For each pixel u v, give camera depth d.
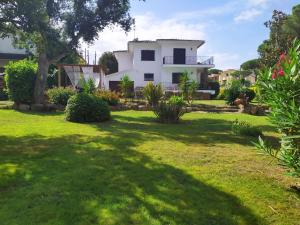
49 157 7.86
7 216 5.00
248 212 5.24
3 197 5.63
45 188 5.95
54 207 5.25
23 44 13.22
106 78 42.94
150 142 9.62
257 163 7.50
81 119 14.22
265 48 32.59
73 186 6.03
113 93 21.31
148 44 43.62
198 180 6.38
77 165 7.20
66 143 9.37
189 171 6.86
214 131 12.11
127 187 6.01
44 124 13.35
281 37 33.19
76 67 31.14
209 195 5.75
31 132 11.26
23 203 5.39
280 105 4.88
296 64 4.96
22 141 9.70
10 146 9.01
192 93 24.59
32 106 19.39
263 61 30.62
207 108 22.19
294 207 5.43
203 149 8.84
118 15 21.19
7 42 34.50
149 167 7.10
